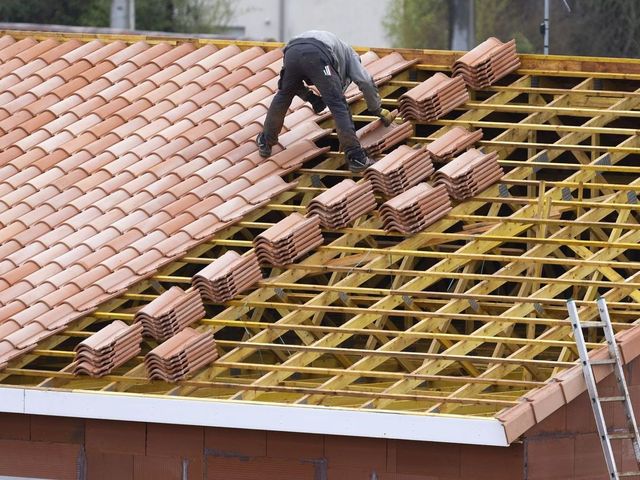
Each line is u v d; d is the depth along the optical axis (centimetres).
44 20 11675
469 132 4903
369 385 4431
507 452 3816
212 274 4397
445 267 4416
